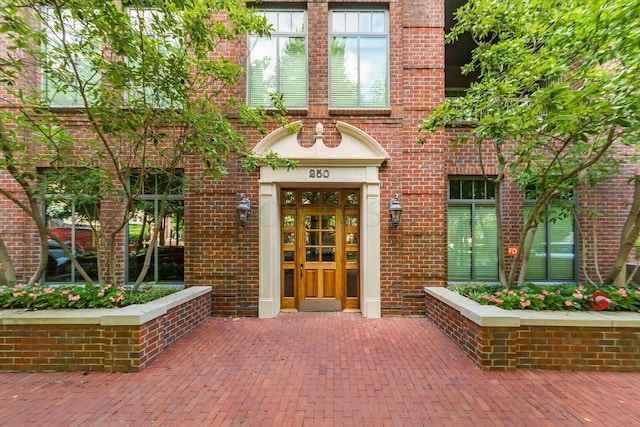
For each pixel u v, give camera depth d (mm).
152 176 6379
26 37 3945
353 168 6211
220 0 4203
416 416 2936
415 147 6250
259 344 4691
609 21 3078
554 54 3732
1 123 4469
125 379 3646
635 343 3863
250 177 6250
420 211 6215
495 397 3258
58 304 4254
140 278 5047
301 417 2918
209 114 4566
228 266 6172
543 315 4016
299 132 6273
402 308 6168
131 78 4164
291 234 6715
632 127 3650
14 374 3811
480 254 6715
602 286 4832
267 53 6422
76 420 2863
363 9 6422
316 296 6625
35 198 5234
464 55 8297
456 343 4672
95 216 5465
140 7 4211
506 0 4113
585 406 3096
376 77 6449
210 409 3039
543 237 6727
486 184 6754
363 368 3906
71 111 6055
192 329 5340
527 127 3902
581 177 5387
